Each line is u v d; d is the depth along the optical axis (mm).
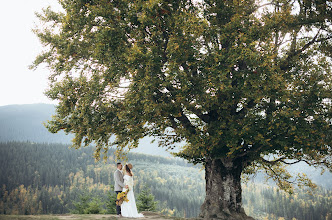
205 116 18797
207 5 17641
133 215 15984
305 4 17531
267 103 16969
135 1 15188
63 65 18141
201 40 17594
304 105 16156
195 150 17109
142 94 14875
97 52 15789
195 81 15375
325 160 19734
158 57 14680
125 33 16016
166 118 17641
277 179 24094
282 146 17281
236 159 19141
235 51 14930
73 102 16938
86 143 17297
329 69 17641
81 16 16406
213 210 18172
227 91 15531
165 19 15367
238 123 16078
